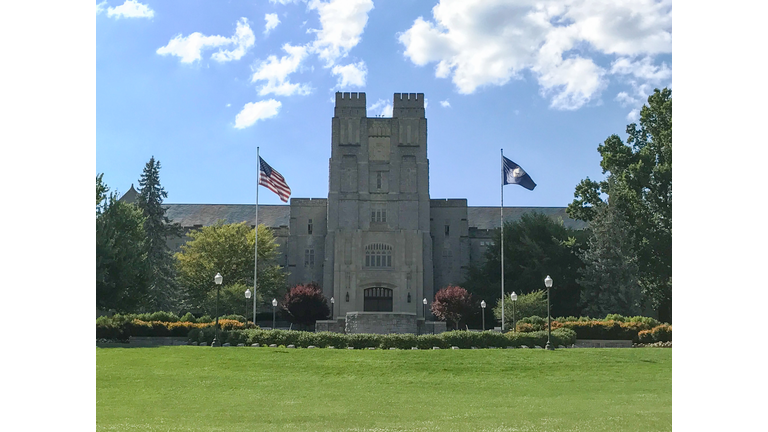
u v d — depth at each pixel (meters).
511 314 66.12
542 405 23.67
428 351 36.81
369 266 89.38
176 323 47.56
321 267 95.75
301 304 80.62
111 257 54.81
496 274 85.69
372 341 39.81
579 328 48.31
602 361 34.06
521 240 83.88
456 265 96.81
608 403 23.97
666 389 27.61
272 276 85.50
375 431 19.14
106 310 56.91
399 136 92.69
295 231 96.50
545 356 35.38
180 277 82.81
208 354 35.59
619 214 70.44
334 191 90.94
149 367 32.06
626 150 74.25
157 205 84.06
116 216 60.88
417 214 90.62
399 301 88.31
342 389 27.64
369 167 91.94
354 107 93.12
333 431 19.20
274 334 40.84
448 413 22.17
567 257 80.50
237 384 28.50
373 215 90.81
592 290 70.56
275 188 60.44
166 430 19.34
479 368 32.44
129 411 22.67
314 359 34.31
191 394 26.28
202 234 85.81
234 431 19.23
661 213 69.31
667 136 69.38
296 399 25.30
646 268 72.31
